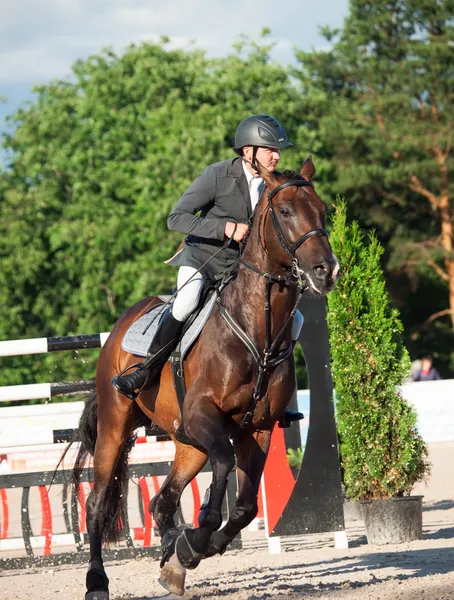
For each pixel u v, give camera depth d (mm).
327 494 10844
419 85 46219
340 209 11680
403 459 11227
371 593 7746
